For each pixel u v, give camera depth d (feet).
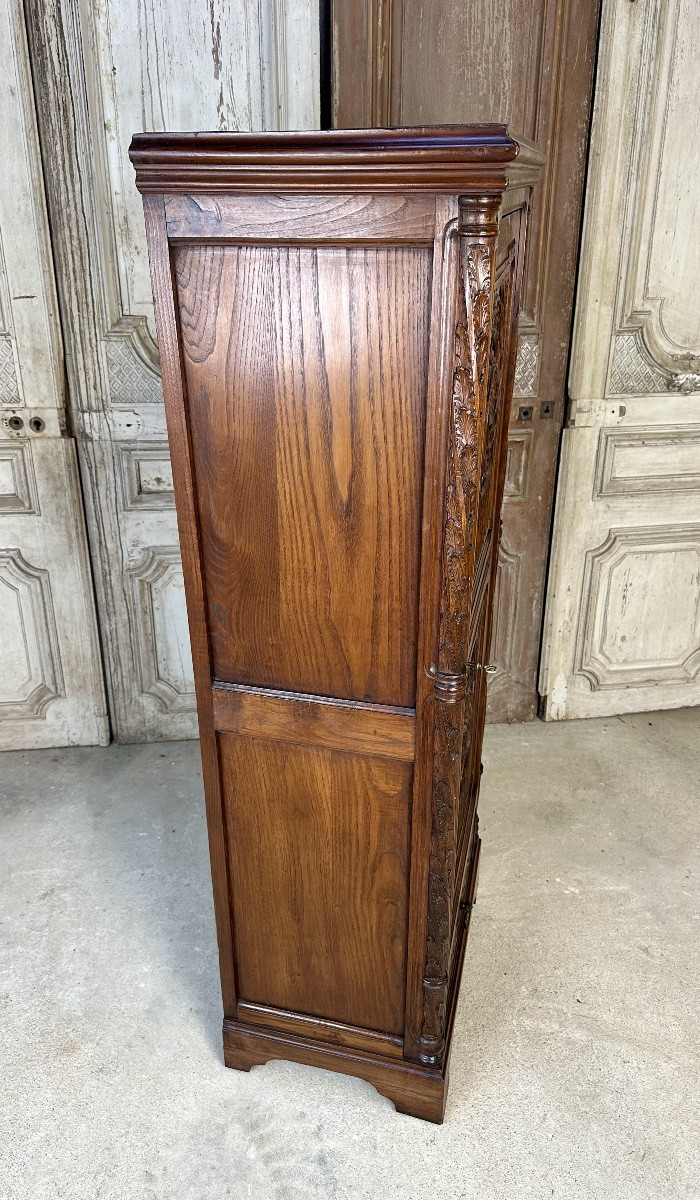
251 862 4.40
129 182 6.42
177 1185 4.30
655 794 7.32
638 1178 4.32
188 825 6.93
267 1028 4.79
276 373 3.43
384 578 3.64
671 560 7.97
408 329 3.22
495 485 5.01
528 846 6.68
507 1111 4.66
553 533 7.70
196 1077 4.88
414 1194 4.25
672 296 7.07
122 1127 4.59
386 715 3.84
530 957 5.65
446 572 3.45
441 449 3.31
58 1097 4.75
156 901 6.14
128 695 7.87
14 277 6.51
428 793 3.92
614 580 7.93
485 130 2.80
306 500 3.61
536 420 7.34
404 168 2.91
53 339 6.69
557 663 8.16
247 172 3.08
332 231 3.14
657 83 6.40
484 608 5.24
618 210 6.72
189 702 7.97
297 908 4.43
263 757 4.15
